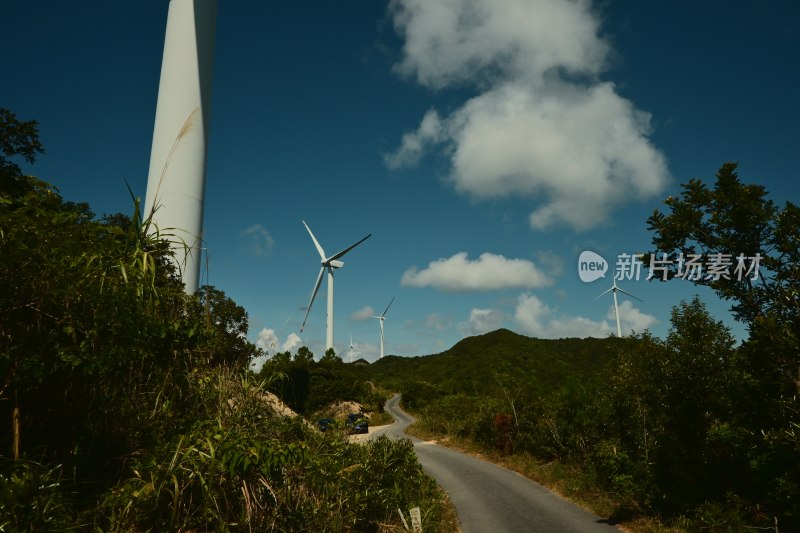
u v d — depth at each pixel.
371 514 7.83
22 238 3.85
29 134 10.20
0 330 3.60
